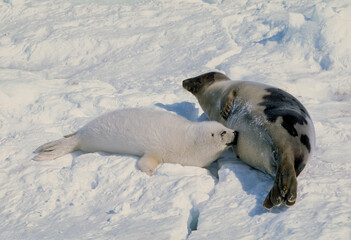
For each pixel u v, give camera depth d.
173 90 10.05
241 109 7.23
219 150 6.77
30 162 7.17
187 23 13.81
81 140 7.47
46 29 14.12
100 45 13.10
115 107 9.19
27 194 6.37
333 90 9.91
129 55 12.55
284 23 12.77
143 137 7.04
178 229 5.16
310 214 5.12
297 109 6.77
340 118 8.31
